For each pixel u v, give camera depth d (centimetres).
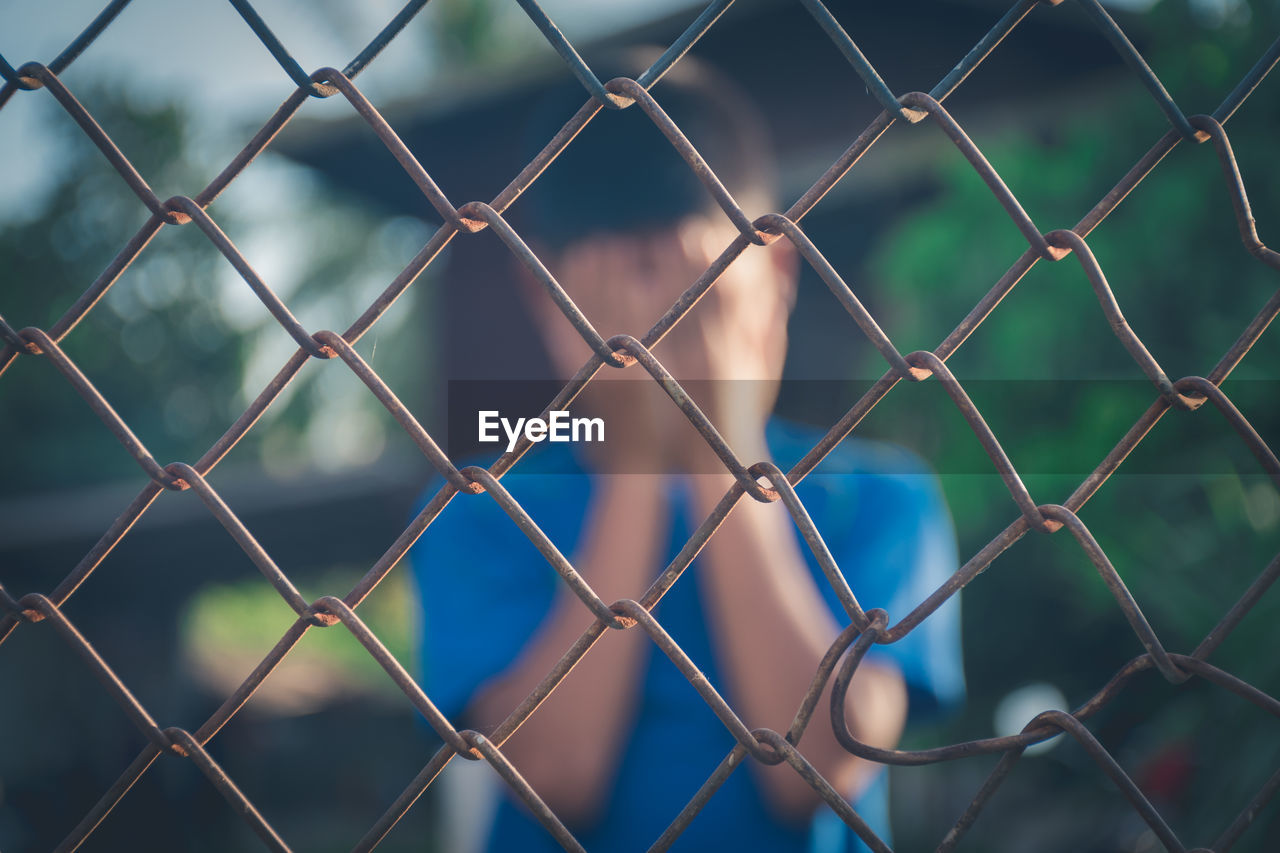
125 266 88
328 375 1762
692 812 76
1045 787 529
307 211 1667
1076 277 436
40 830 955
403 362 1518
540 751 143
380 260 1639
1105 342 429
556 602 146
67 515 945
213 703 1186
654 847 77
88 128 87
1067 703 502
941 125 72
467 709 146
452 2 1384
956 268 464
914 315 473
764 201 150
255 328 1748
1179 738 393
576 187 127
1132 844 426
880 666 143
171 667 1038
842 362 589
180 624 1051
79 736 994
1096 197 446
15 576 988
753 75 593
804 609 136
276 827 1152
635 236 126
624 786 146
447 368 652
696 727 144
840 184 593
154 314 1716
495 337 650
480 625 148
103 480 1600
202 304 1736
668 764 145
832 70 577
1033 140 518
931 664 147
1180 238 416
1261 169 402
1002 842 527
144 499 86
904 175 582
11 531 939
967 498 440
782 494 74
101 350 1670
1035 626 514
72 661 1006
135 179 87
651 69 76
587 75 77
